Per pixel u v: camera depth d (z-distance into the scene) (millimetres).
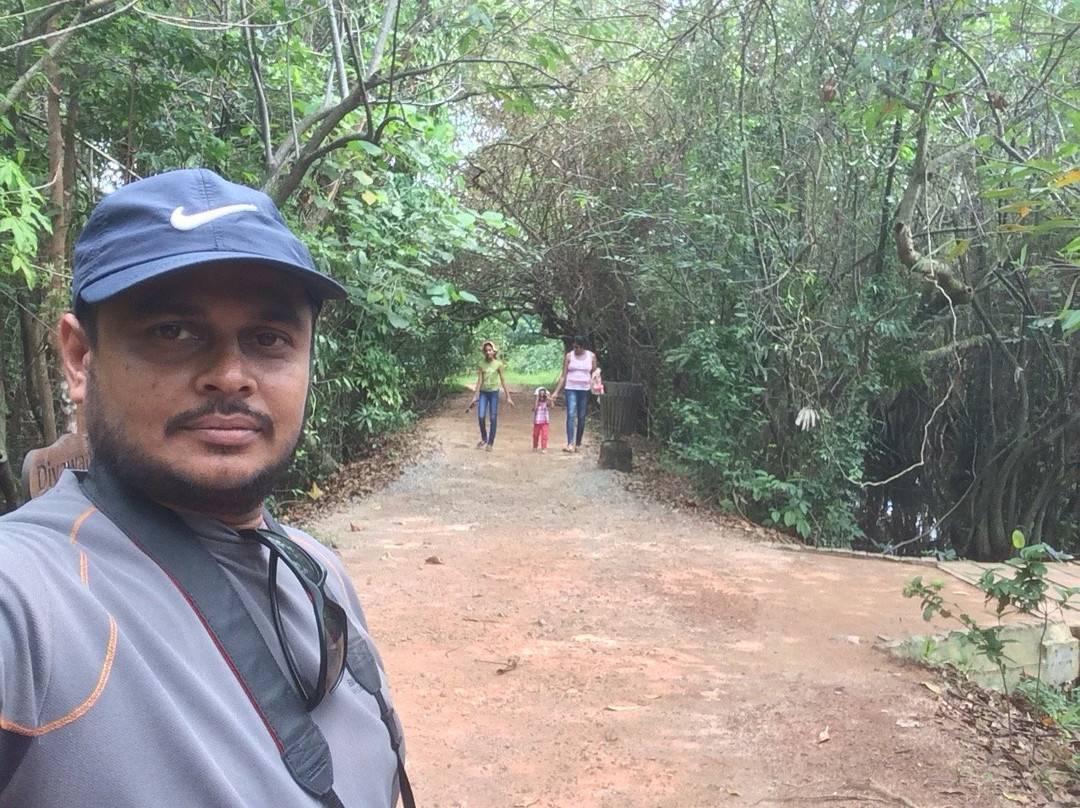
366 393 12492
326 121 5570
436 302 6879
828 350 10578
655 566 7629
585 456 12781
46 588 866
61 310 4715
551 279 15469
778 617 6258
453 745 3973
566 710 4441
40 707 808
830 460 10312
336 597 1351
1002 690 5555
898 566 8102
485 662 5082
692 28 7703
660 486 11102
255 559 1114
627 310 14789
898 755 4039
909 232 6820
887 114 6113
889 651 5582
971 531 12500
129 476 1016
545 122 12523
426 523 8992
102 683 833
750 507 10453
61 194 4738
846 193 10234
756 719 4406
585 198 12234
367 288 6797
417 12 6574
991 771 3943
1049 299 10672
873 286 10328
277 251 1061
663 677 4957
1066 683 6062
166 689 875
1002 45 7812
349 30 5383
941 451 12633
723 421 10734
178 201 1042
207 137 6453
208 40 6211
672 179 11773
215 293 1034
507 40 6055
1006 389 11961
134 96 5691
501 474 11508
